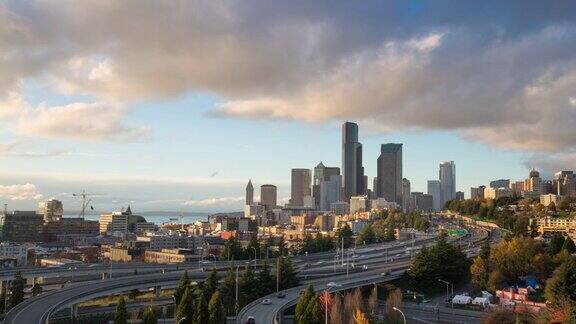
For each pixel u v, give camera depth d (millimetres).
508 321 152375
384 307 188625
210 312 149500
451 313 184375
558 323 131750
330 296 170125
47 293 174250
